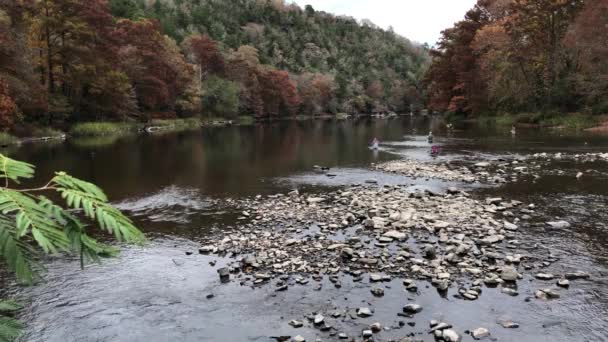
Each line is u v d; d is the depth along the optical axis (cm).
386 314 758
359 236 1174
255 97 9362
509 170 2134
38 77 4088
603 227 1206
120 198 1667
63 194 209
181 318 764
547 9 4609
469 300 803
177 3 14675
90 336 709
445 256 1004
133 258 1032
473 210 1402
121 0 10112
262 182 1995
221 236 1201
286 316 762
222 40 13288
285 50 15462
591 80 4388
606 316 736
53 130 4266
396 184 1892
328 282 895
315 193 1741
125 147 3500
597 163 2216
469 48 6134
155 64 6284
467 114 6812
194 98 7512
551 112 4800
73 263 995
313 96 11806
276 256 1040
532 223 1257
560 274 905
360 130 5803
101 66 4812
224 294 851
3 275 914
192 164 2572
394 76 16888
